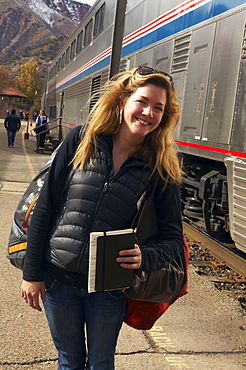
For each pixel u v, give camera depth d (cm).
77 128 216
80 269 204
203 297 453
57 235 210
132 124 204
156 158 208
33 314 383
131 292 205
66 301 214
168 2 760
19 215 232
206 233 711
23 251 226
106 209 204
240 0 542
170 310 415
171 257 209
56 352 324
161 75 205
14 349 323
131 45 949
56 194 213
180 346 346
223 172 648
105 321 212
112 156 210
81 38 1678
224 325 389
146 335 362
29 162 1486
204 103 615
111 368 221
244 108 519
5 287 438
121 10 704
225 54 567
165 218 215
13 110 1970
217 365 321
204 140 612
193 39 660
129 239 195
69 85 1933
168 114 213
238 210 511
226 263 565
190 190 768
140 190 206
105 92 213
